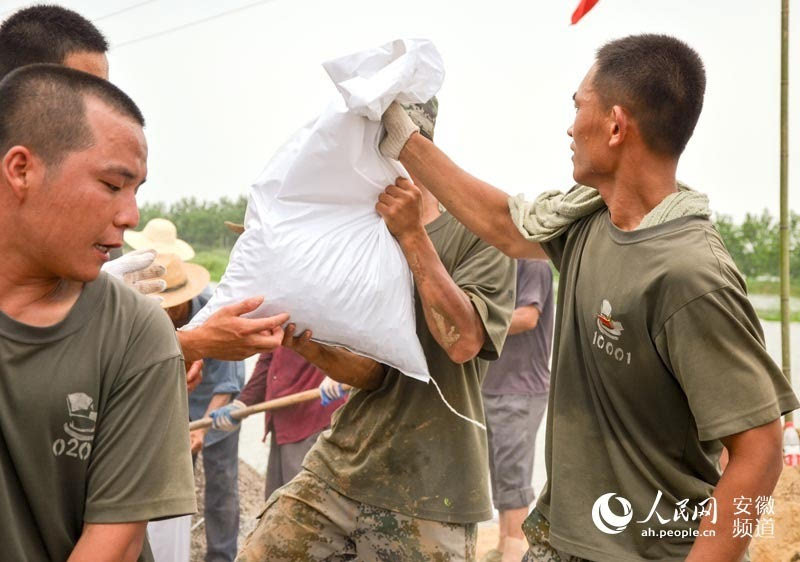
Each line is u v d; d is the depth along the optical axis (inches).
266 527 114.1
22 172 63.2
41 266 65.0
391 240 104.0
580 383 89.2
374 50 98.6
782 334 175.2
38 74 63.8
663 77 83.8
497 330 107.2
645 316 81.5
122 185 65.0
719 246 81.7
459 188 100.5
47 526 65.9
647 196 86.2
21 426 63.7
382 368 111.7
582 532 87.0
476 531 113.5
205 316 104.0
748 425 78.4
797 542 157.8
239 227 152.6
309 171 100.5
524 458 182.7
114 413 66.6
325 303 100.8
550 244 96.3
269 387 173.5
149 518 66.3
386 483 108.9
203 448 178.7
